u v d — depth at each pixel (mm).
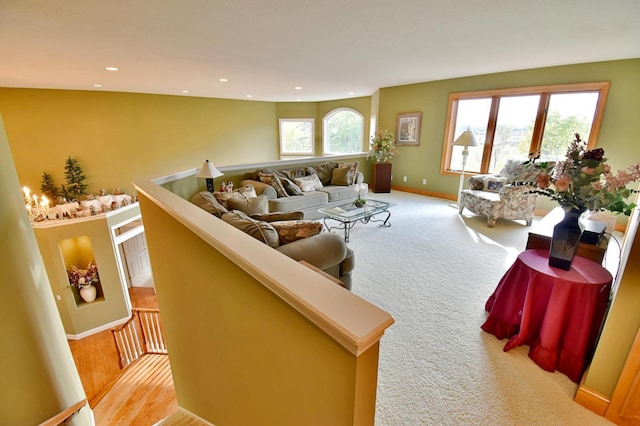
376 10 2271
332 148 9156
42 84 5395
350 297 743
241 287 1087
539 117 4516
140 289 7383
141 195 2119
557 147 4457
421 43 3125
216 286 1281
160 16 2314
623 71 3793
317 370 819
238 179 4746
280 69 4348
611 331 1346
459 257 3195
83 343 5445
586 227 2209
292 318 857
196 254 1403
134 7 2139
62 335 2277
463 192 4652
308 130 9234
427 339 1962
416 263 3068
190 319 1681
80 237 5758
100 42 2928
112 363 4941
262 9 2221
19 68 4008
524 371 1703
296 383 934
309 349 825
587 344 1596
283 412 1060
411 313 2230
